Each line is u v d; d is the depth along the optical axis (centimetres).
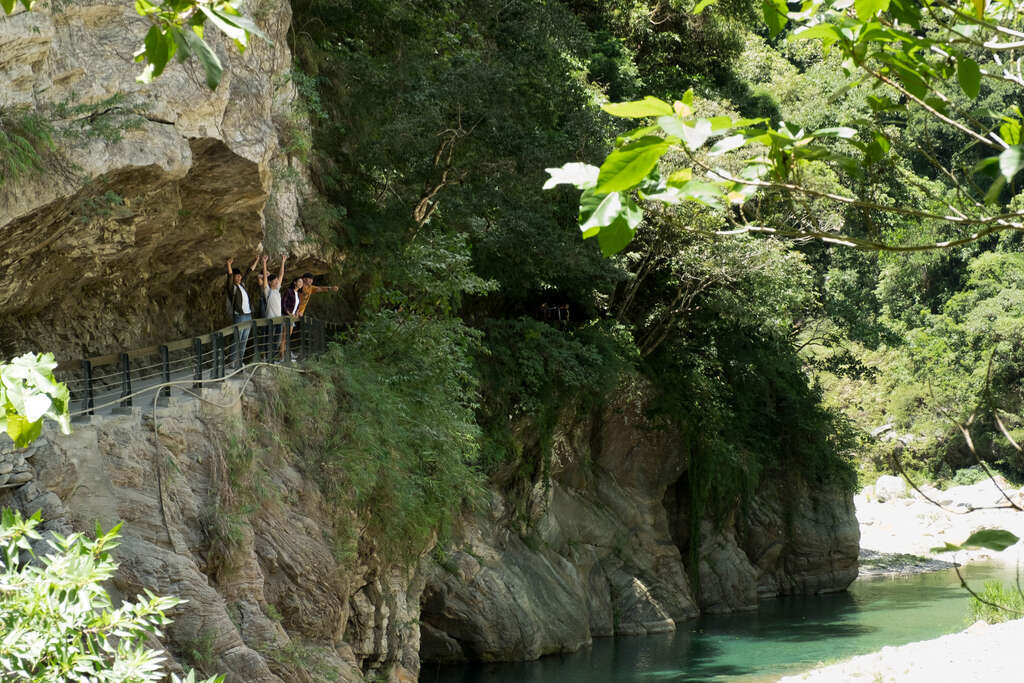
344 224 2233
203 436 1364
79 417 1213
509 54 2633
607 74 3662
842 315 4272
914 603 3556
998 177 248
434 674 2473
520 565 2794
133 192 1290
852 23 342
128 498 1189
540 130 2588
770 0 351
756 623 3247
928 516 5159
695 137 242
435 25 2616
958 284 6297
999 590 2970
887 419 6019
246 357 1822
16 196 1078
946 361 5531
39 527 1035
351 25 2531
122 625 662
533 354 2823
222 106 1429
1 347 1377
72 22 1171
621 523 3291
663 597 3241
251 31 314
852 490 4031
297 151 1927
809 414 4084
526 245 2581
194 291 1950
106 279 1518
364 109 2378
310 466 1612
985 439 5422
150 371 1744
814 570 3866
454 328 2198
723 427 3659
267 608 1360
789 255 3347
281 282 2031
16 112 1048
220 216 1647
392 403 1881
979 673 2247
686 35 4325
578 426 3195
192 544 1266
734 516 3744
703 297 3381
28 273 1280
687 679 2442
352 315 2595
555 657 2703
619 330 3167
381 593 1838
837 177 2656
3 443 1046
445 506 1945
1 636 604
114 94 1213
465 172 2395
